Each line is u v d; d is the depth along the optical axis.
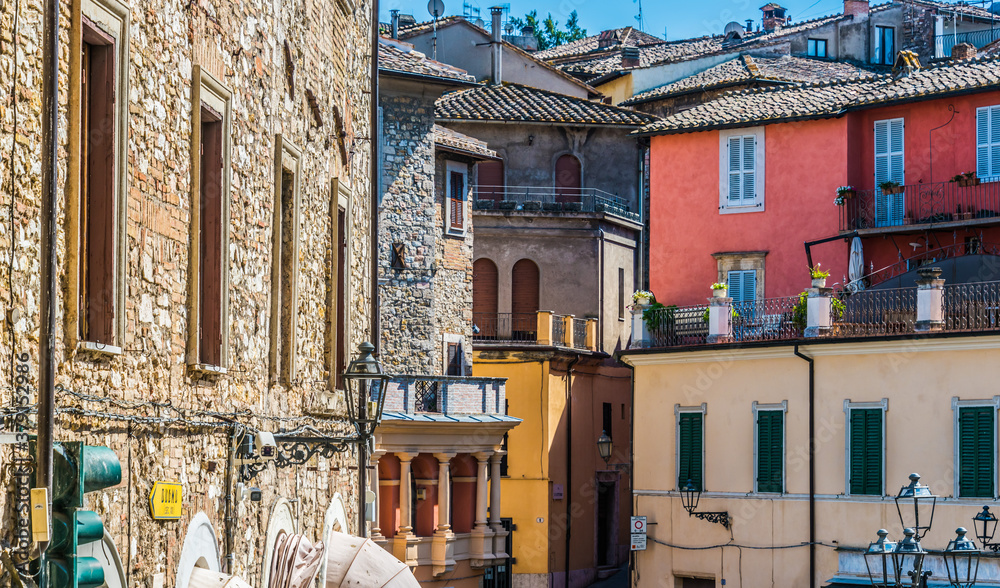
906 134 33.53
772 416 31.28
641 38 61.03
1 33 7.25
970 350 28.30
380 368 14.19
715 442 32.38
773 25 58.19
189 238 10.62
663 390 33.69
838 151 34.09
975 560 27.61
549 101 45.66
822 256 34.12
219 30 11.44
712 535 32.12
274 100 13.45
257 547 12.95
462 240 38.16
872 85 34.94
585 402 42.12
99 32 8.59
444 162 37.59
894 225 33.03
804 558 30.33
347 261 17.36
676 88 46.09
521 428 39.81
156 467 9.89
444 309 37.31
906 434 29.08
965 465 28.12
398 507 31.14
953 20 50.75
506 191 44.78
